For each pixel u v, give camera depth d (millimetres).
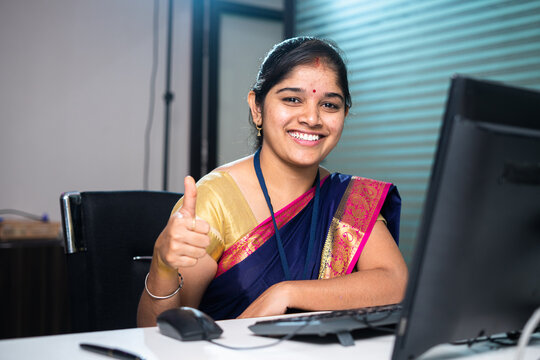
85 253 1329
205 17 3781
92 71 3367
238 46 3941
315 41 1284
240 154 3932
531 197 714
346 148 3074
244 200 1269
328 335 845
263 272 1229
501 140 663
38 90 3217
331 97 1256
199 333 805
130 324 1344
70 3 3307
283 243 1262
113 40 3434
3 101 3131
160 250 959
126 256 1366
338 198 1338
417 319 664
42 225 2754
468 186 648
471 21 2557
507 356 764
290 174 1294
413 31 2777
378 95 2928
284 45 1295
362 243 1280
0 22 3121
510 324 766
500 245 702
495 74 2469
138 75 3508
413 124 2768
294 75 1237
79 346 760
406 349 669
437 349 793
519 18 2391
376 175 2920
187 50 3699
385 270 1211
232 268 1223
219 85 3850
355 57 3045
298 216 1287
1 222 2742
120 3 3457
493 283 714
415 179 2748
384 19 2908
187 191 924
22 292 2641
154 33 3561
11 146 3150
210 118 3789
